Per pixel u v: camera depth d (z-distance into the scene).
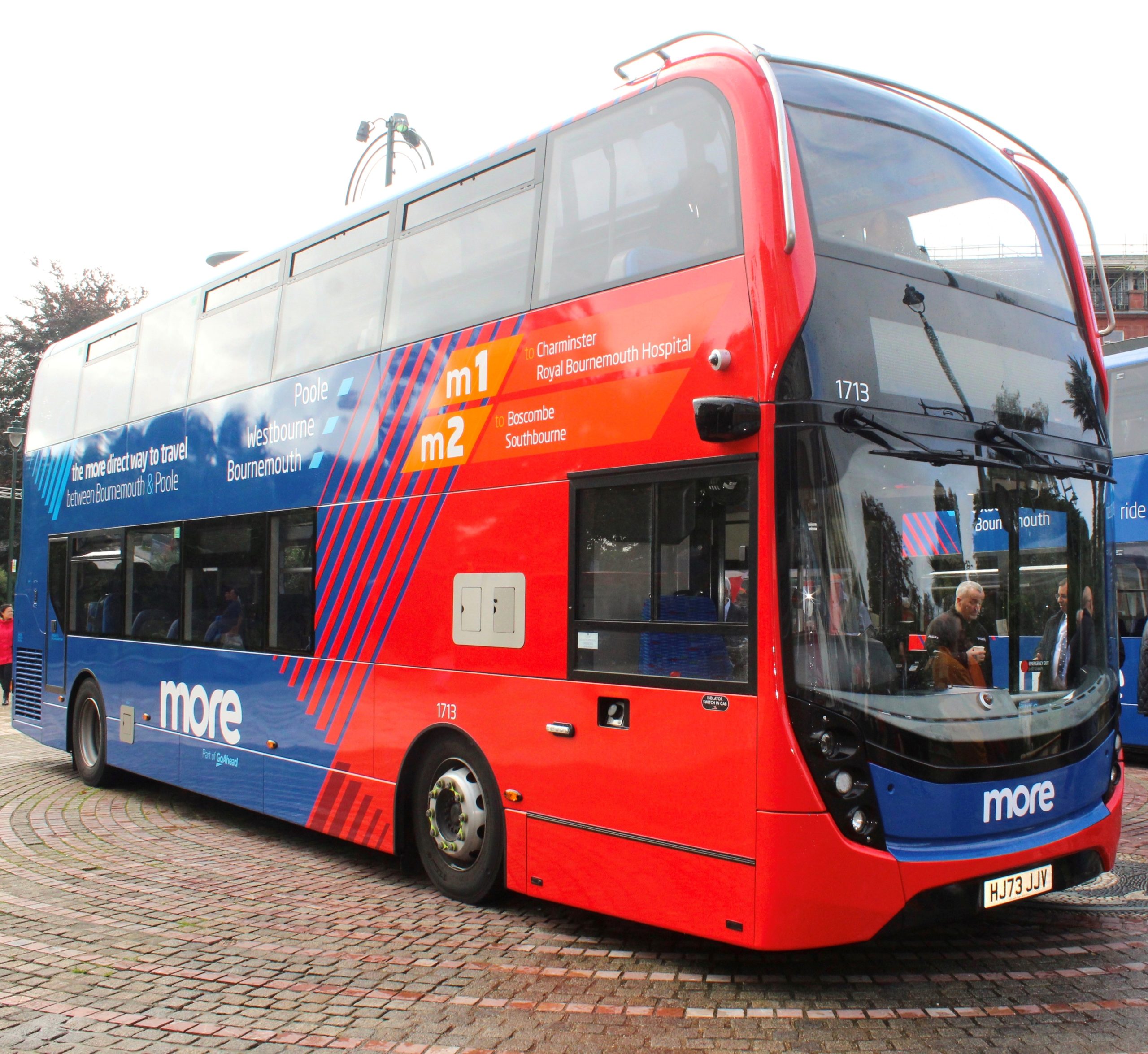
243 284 9.09
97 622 11.14
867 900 4.59
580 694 5.59
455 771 6.53
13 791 11.12
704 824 4.88
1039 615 5.52
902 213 5.43
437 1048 4.37
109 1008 4.88
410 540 6.90
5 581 41.41
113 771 11.39
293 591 8.03
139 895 6.86
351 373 7.59
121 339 11.18
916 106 5.84
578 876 5.55
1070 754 5.42
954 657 5.09
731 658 4.81
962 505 5.21
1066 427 5.87
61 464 12.20
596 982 5.08
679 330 5.19
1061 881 5.30
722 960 5.39
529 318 6.12
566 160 6.06
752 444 4.79
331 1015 4.73
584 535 5.64
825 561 4.70
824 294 4.88
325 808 7.61
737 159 5.04
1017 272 5.95
